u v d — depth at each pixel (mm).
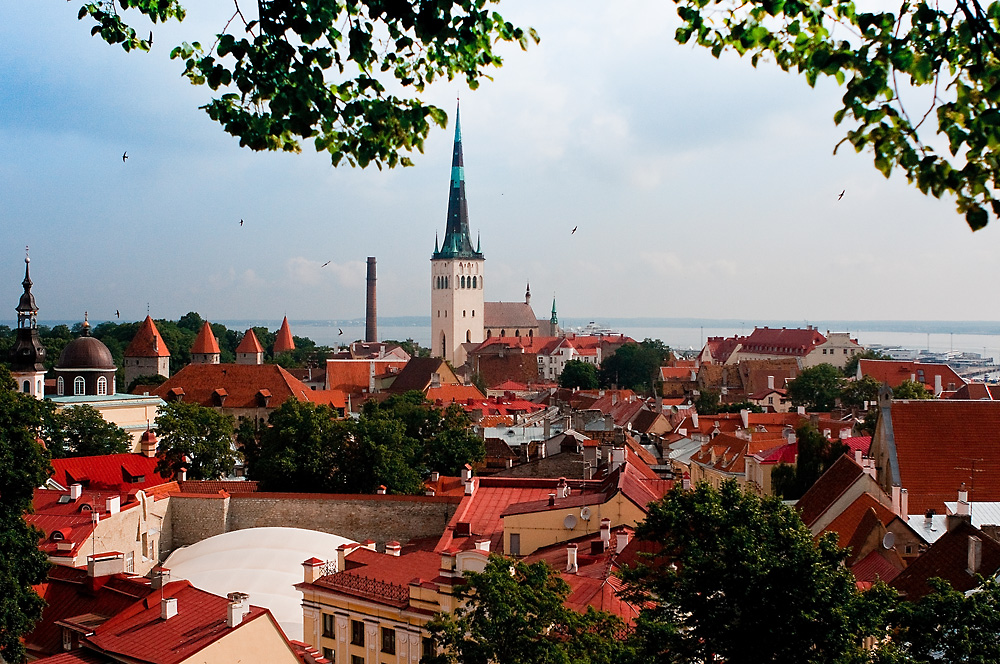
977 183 18578
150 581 68000
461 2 22578
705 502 46875
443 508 106562
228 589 83562
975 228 18766
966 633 39844
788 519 44344
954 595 41281
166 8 25062
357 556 73500
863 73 19375
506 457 152125
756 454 117875
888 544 71938
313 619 68500
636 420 183500
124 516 97062
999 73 18594
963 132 18750
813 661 38469
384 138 24000
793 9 20438
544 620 45062
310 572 69375
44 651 66562
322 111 22969
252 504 109812
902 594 58656
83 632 63250
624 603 56312
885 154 19375
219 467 139750
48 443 141250
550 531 76250
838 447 102750
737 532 42281
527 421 191250
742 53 21266
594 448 113062
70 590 71000
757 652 39281
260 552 91438
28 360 185750
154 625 56281
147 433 143125
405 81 24406
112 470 129750
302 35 22359
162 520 108250
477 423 176750
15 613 61812
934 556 60188
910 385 172125
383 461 121875
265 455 125750
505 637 44281
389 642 64375
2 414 70562
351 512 108500
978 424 93812
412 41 23078
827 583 39781
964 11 18797
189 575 88250
